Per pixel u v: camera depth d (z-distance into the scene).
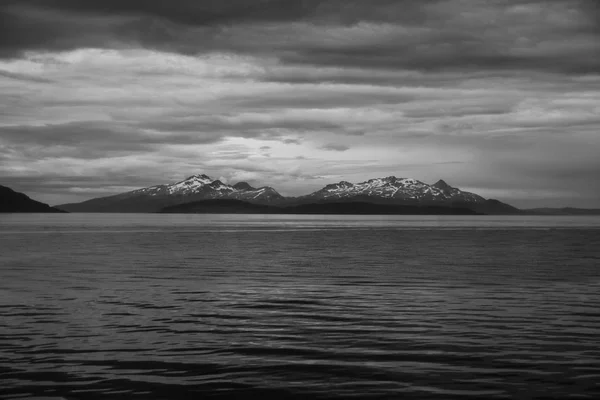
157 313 29.16
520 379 18.03
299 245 94.12
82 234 133.25
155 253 72.88
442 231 167.75
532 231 167.75
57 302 32.41
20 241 101.25
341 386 17.44
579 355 20.81
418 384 17.58
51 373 18.58
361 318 27.95
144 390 17.05
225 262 59.62
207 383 17.72
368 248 85.94
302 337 23.80
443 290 38.22
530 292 37.16
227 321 27.14
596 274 48.22
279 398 16.44
